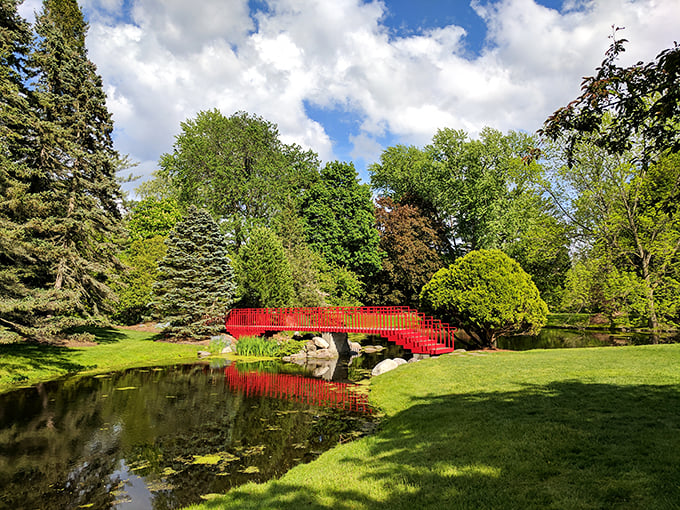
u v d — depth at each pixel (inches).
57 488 232.7
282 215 1245.1
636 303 746.2
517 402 293.4
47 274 729.6
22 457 279.3
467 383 386.0
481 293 660.1
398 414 332.8
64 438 317.7
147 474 250.1
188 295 915.4
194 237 959.0
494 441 215.9
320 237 1370.6
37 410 399.5
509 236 1226.0
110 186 808.3
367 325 841.5
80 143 792.3
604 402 269.0
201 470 255.3
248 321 959.0
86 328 928.3
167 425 350.9
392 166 1644.9
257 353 838.5
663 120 178.7
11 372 557.9
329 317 890.1
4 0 573.9
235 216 1398.9
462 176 1417.3
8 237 556.1
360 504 161.5
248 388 511.8
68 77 774.5
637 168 771.4
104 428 342.6
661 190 771.4
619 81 176.6
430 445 226.7
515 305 649.6
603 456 181.6
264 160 1424.7
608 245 830.5
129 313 1139.9
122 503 213.8
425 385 405.4
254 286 986.1
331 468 215.9
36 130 666.2
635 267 810.8
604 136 198.7
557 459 184.5
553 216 1000.2
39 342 700.0
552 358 478.9
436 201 1459.2
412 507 154.1
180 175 1395.2
